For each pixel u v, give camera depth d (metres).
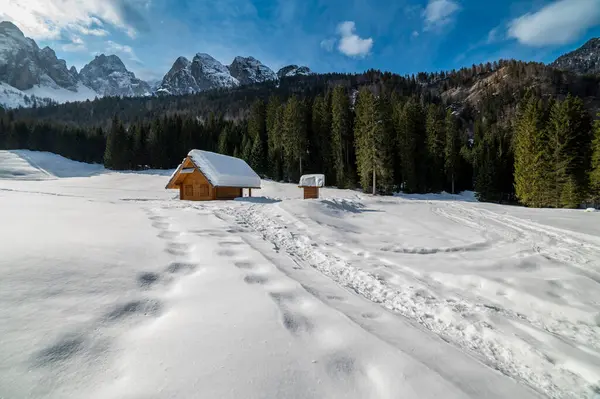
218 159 26.97
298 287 5.44
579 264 8.30
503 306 5.84
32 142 80.44
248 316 4.05
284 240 9.81
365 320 4.51
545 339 4.48
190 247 7.35
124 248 6.38
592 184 30.25
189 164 25.17
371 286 6.41
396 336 4.07
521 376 3.68
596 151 30.14
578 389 3.48
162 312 4.07
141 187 42.03
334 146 48.00
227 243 8.01
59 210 10.85
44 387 2.54
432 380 3.04
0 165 60.88
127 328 3.57
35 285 4.12
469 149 59.88
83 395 2.48
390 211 18.25
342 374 3.04
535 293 6.11
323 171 50.62
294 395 2.68
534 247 10.23
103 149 77.75
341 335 3.81
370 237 11.45
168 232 8.71
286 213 14.23
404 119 44.75
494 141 52.22
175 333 3.49
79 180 48.59
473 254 9.38
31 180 49.06
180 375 2.78
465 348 4.22
